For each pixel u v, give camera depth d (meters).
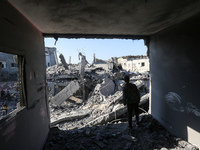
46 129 3.43
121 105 6.41
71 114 8.77
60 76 14.52
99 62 21.34
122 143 3.10
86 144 3.10
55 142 3.26
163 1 1.95
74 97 12.28
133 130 3.65
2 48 1.59
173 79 3.23
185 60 2.79
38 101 2.90
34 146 2.51
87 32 3.63
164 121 3.66
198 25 2.42
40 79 3.16
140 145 2.97
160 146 2.88
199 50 2.43
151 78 4.41
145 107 6.29
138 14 2.41
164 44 3.54
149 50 4.40
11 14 1.88
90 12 2.28
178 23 2.93
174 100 3.20
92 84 13.81
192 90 2.64
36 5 1.97
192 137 2.68
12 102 11.09
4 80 14.62
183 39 2.83
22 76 2.19
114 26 3.11
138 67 28.34
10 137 1.68
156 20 2.77
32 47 2.75
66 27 3.13
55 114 9.67
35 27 3.03
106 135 3.43
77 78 14.43
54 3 1.93
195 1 1.96
